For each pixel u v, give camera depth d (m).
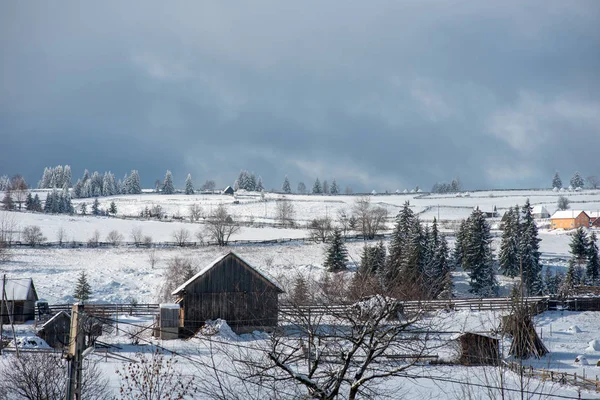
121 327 53.22
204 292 51.06
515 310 21.81
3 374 26.97
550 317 58.72
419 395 25.47
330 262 74.25
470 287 80.38
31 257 101.31
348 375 19.95
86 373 26.53
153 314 61.06
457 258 93.06
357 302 17.70
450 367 31.20
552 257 103.56
